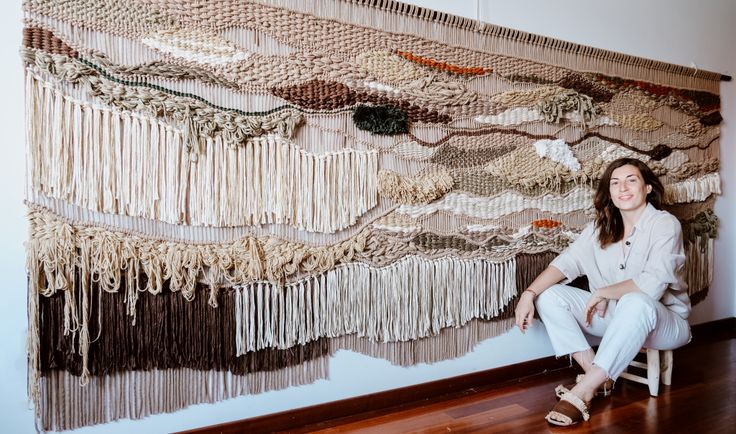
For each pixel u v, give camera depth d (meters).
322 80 1.48
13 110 1.16
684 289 1.77
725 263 2.51
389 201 1.59
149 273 1.27
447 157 1.68
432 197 1.64
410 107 1.61
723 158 2.46
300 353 1.48
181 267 1.30
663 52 2.27
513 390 1.79
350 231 1.54
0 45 1.15
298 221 1.44
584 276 2.02
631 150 2.11
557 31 1.96
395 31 1.59
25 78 1.15
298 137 1.45
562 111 1.88
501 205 1.79
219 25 1.34
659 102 2.19
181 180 1.30
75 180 1.19
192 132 1.29
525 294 1.78
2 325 1.16
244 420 1.41
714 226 2.38
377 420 1.54
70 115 1.19
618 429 1.45
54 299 1.19
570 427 1.48
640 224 1.73
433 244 1.66
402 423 1.52
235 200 1.36
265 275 1.41
